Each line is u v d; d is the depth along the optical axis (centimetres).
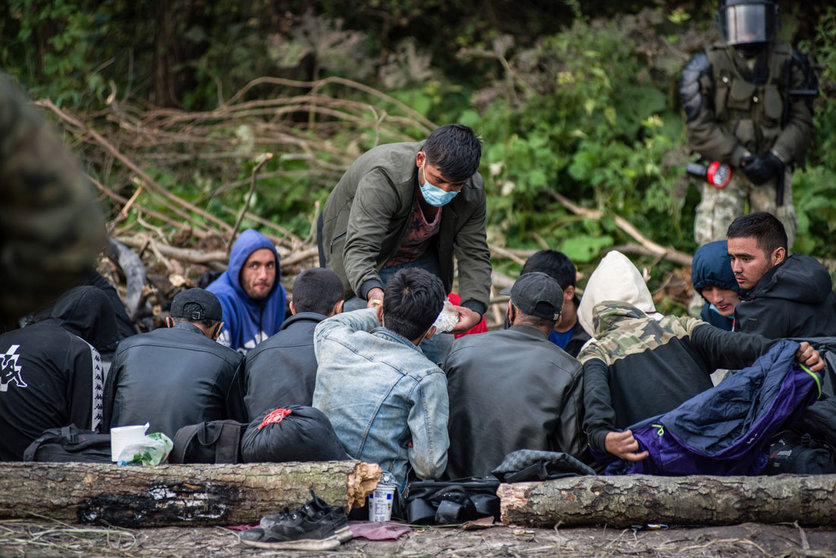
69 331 1101
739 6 1647
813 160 2220
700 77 1698
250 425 916
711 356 952
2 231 463
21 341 1012
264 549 797
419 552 792
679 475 877
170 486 858
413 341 971
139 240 1834
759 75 1675
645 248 2048
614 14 2906
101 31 3161
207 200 2392
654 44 2453
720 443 866
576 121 2378
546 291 995
